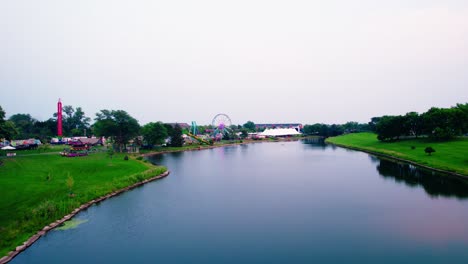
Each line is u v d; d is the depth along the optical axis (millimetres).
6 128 87938
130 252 36281
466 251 35375
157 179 80250
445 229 41906
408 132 150250
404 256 34531
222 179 80062
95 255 35438
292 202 56719
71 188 59312
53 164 86750
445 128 126500
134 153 136250
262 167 101625
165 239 40156
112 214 49906
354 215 48594
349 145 179625
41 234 41000
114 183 66938
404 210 50406
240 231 42781
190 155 145125
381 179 76125
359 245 37688
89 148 135875
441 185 67188
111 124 132250
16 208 45844
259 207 53844
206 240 39750
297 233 41812
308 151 157375
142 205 55156
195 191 65938
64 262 33594
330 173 86938
